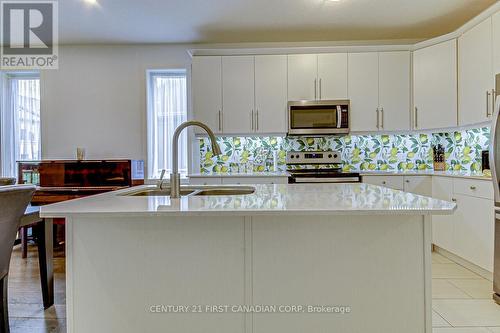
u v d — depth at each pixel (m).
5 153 4.48
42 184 4.00
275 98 3.95
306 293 1.43
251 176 3.74
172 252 1.42
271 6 3.31
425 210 1.18
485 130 3.48
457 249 3.11
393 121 3.90
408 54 3.89
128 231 1.41
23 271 3.16
